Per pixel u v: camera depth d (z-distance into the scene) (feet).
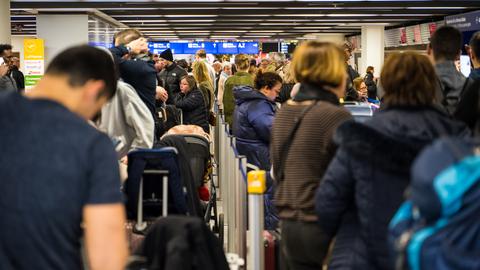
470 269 7.30
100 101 10.05
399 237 8.37
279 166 13.89
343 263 11.42
